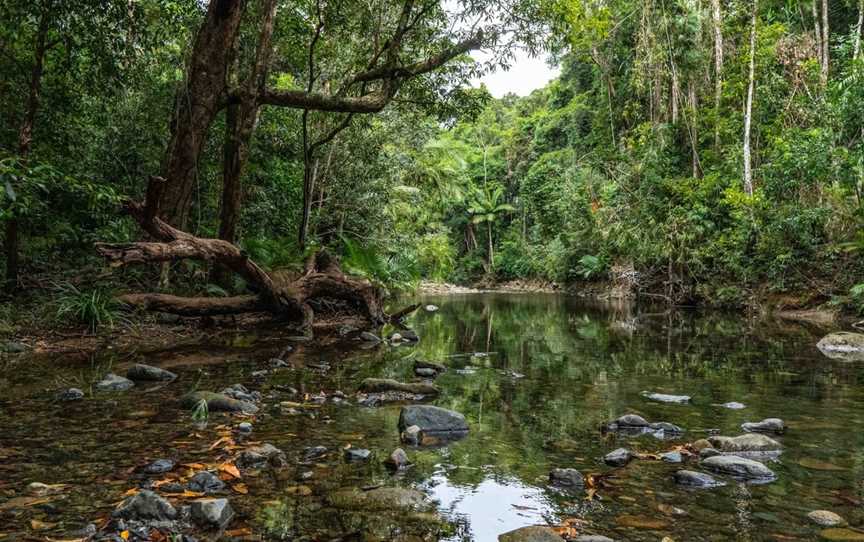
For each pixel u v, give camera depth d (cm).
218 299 732
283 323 836
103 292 695
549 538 170
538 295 2406
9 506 189
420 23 924
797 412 353
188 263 888
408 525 181
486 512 194
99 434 279
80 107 852
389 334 813
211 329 756
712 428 314
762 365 552
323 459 250
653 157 1822
